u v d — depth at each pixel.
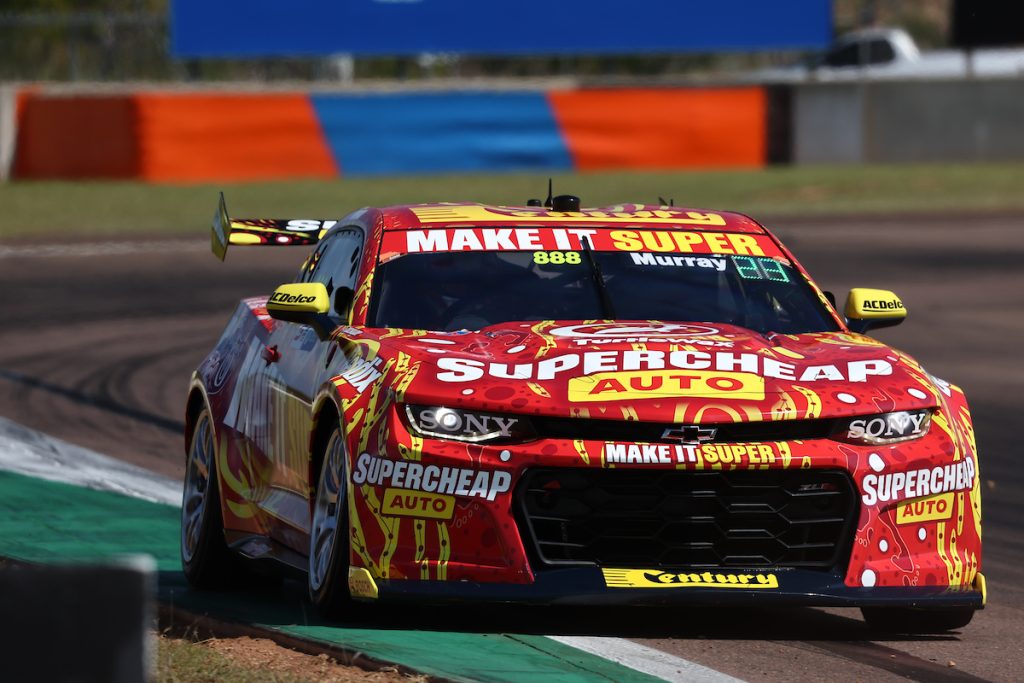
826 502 19.75
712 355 20.59
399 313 22.48
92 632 9.05
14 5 151.00
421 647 19.22
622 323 22.06
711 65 154.50
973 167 124.56
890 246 80.56
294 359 23.55
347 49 125.88
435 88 129.88
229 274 71.94
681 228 24.97
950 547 20.34
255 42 124.69
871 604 19.67
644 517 19.28
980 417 42.28
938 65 143.62
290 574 22.28
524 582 19.09
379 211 25.20
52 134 111.62
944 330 57.59
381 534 19.53
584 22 128.25
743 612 22.59
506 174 117.38
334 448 20.89
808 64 147.25
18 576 9.04
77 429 40.03
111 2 155.12
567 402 19.47
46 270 72.62
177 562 26.88
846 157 125.12
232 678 17.09
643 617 21.81
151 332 56.72
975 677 19.28
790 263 24.56
